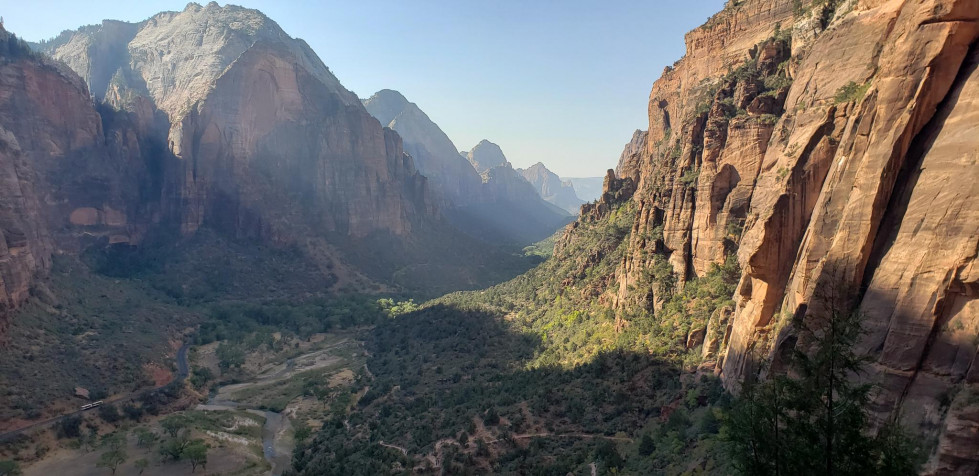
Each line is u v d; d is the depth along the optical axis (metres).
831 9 61.41
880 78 36.16
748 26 86.38
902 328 28.55
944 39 31.12
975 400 24.78
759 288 47.38
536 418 67.38
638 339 71.00
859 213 33.16
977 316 26.16
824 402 22.36
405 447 71.44
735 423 24.30
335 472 68.25
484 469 59.19
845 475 20.88
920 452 24.78
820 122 45.19
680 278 70.44
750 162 61.50
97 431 86.62
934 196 29.30
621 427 58.94
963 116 29.61
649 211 83.25
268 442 89.75
